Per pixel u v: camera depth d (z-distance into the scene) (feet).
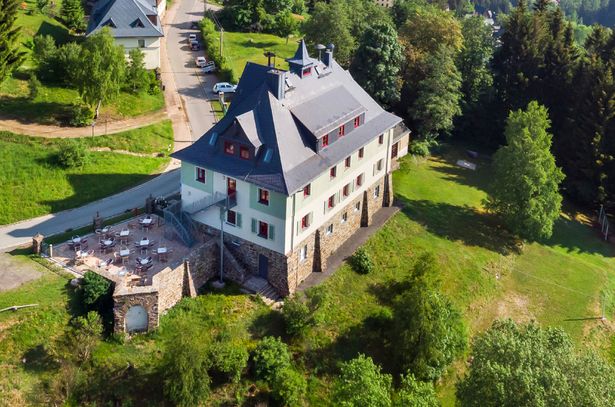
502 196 252.42
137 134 263.70
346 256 212.84
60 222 203.41
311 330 182.29
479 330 210.59
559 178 255.09
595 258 267.18
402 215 245.65
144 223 197.88
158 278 168.14
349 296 198.39
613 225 296.30
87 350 156.35
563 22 351.67
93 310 165.68
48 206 210.38
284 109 189.47
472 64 345.72
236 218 188.85
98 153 242.58
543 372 141.38
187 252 188.34
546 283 239.91
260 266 191.42
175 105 302.45
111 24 321.73
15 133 240.73
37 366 152.35
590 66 310.24
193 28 416.05
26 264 176.04
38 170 222.07
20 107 259.60
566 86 326.44
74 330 160.56
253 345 171.22
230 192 187.52
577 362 145.38
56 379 151.33
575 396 137.28
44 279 169.68
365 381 151.53
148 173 241.55
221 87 318.86
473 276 228.63
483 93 344.90
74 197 217.15
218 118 294.46
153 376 157.38
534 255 254.47
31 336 155.63
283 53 386.73
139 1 337.11
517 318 220.23
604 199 302.86
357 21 376.89
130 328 165.78
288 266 185.26
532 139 254.47
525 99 335.06
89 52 255.50
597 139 292.40
